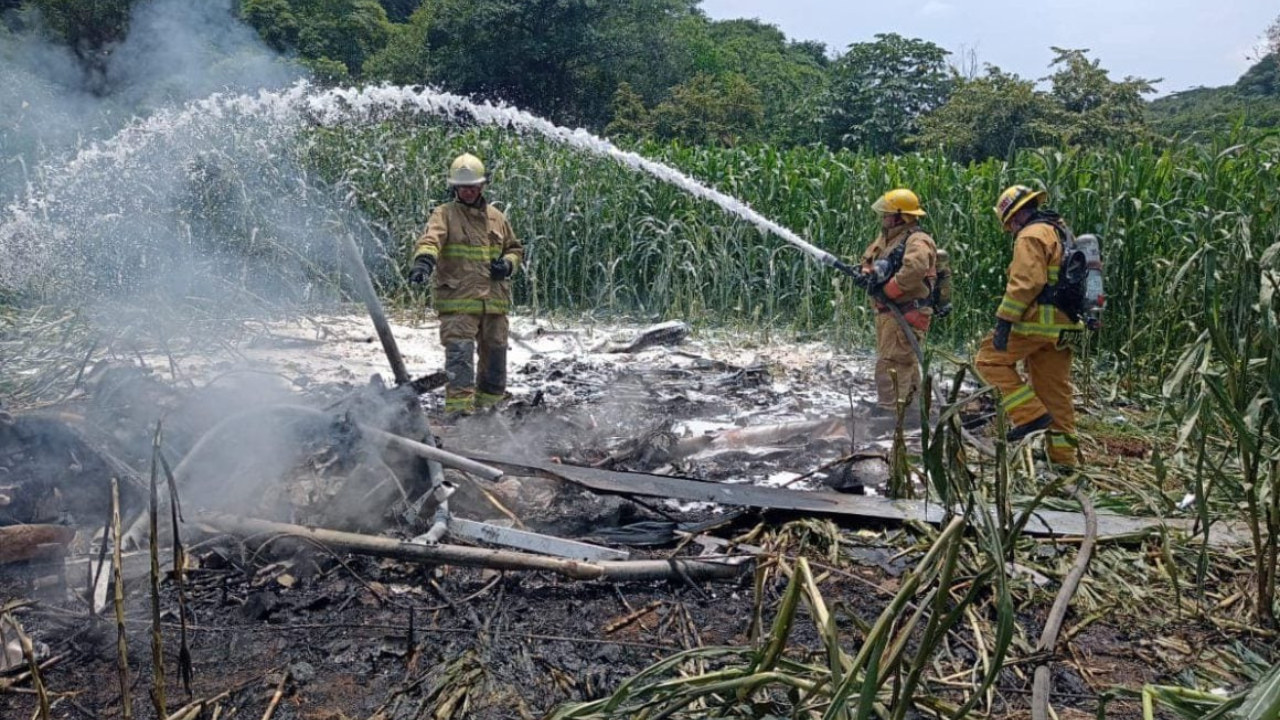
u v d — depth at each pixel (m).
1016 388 5.48
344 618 3.42
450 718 2.87
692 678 2.45
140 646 3.17
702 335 9.81
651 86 35.91
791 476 5.18
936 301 6.50
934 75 32.28
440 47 34.12
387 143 12.00
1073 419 5.61
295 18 29.27
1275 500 3.46
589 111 35.16
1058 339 5.37
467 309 6.25
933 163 10.57
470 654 3.16
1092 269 5.31
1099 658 3.38
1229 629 3.57
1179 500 4.70
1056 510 4.52
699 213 11.16
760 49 52.12
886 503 4.43
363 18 32.22
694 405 6.79
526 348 8.92
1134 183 8.69
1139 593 3.79
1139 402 7.19
